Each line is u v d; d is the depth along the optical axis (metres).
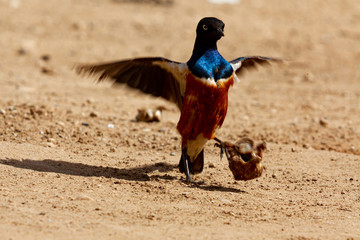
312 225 7.97
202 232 7.33
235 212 8.44
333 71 25.64
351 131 15.90
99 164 10.95
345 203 9.34
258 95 21.36
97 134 13.34
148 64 10.19
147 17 33.47
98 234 7.00
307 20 34.84
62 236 6.85
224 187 10.07
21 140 12.05
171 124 15.23
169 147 12.80
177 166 11.33
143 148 12.64
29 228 7.05
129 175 10.34
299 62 26.67
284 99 20.67
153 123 15.29
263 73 25.64
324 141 14.62
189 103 9.74
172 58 25.83
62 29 29.97
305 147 13.81
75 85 21.28
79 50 26.64
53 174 9.75
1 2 34.16
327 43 30.30
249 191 9.87
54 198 8.41
